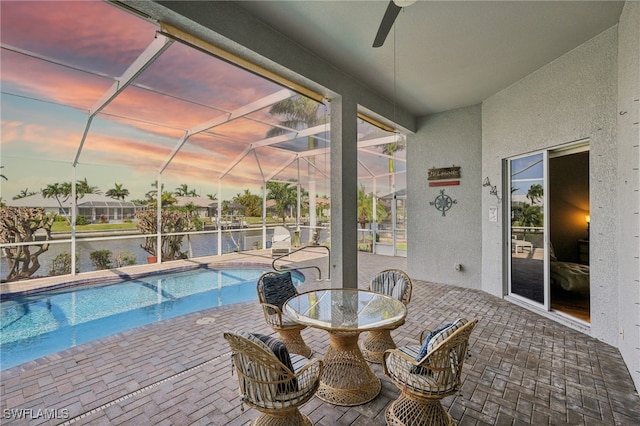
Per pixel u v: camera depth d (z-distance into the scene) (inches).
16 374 112.2
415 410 82.4
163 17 104.6
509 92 196.4
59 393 100.4
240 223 426.6
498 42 144.6
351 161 179.3
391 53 154.4
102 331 184.9
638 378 100.7
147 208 330.3
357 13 122.8
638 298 104.2
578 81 149.4
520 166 193.5
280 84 150.4
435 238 253.0
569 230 245.6
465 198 235.9
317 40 142.9
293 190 497.7
